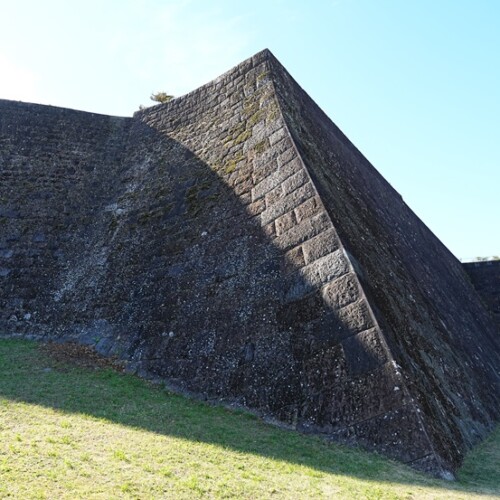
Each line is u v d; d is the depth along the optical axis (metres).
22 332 9.29
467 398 8.73
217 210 9.58
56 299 9.82
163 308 8.58
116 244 10.42
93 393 6.64
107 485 3.95
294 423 6.14
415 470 5.21
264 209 8.83
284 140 9.58
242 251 8.51
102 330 8.86
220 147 10.92
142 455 4.68
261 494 4.13
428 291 12.84
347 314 6.66
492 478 5.60
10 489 3.66
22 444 4.56
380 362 6.07
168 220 10.23
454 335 11.78
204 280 8.53
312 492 4.28
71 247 10.77
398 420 5.61
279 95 10.91
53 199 11.47
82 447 4.71
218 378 7.10
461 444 6.51
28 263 10.36
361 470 5.00
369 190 14.89
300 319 7.05
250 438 5.64
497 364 14.62
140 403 6.50
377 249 10.21
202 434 5.58
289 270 7.69
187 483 4.16
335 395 6.12
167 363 7.70
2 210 11.05
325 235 7.64
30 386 6.60
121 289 9.44
